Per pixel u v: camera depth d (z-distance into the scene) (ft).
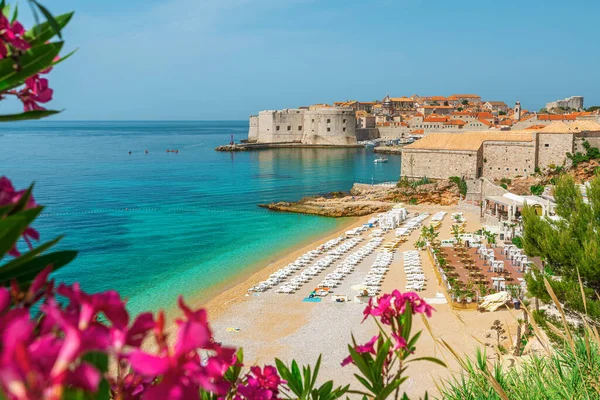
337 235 252.42
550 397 28.07
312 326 130.82
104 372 9.09
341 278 170.30
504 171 346.95
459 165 350.23
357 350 14.43
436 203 322.34
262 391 14.29
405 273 172.65
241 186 418.10
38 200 345.10
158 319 8.09
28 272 11.07
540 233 81.71
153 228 265.75
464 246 201.57
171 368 7.57
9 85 10.81
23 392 6.10
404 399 17.80
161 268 194.90
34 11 8.94
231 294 159.84
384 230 246.88
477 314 128.88
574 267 74.49
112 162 605.31
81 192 382.83
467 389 29.43
